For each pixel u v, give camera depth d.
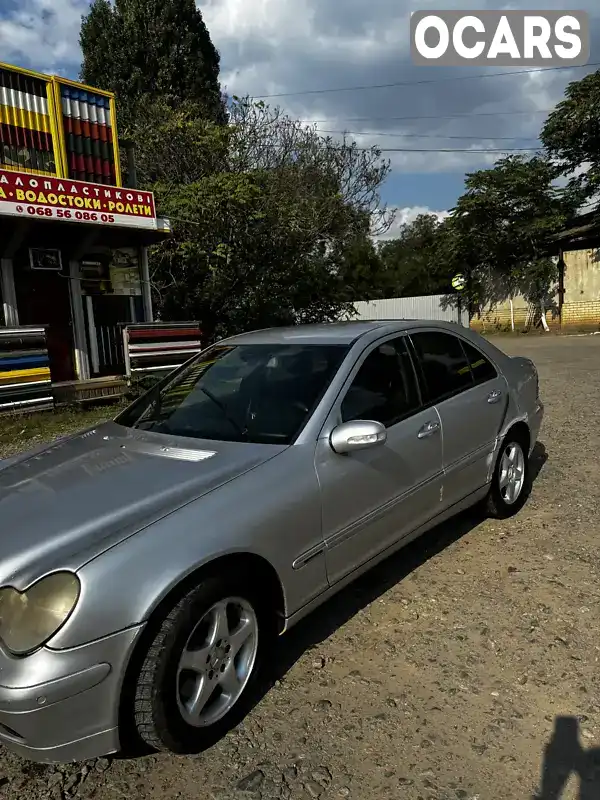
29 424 8.20
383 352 3.63
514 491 4.65
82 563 2.16
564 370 12.34
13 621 2.09
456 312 26.69
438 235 26.86
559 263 23.23
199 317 16.44
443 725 2.51
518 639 3.08
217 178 14.41
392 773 2.28
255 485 2.68
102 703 2.11
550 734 2.44
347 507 3.04
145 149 16.73
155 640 2.20
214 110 22.69
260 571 2.65
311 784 2.23
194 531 2.38
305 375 3.38
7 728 2.08
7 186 8.62
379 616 3.35
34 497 2.69
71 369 10.89
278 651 3.06
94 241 10.50
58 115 10.27
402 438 3.42
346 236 18.38
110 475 2.82
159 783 2.27
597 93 20.94
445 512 3.86
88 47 26.20
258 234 15.26
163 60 25.11
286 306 16.94
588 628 3.15
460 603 3.45
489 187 23.12
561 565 3.84
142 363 10.16
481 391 4.20
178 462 2.90
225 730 2.49
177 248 14.70
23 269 10.17
